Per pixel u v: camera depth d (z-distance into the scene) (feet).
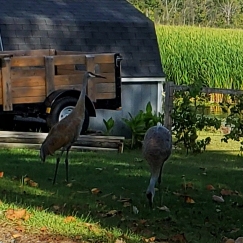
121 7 68.28
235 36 95.86
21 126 54.19
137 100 61.31
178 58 93.40
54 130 28.76
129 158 38.47
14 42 58.23
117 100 49.49
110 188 27.89
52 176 30.09
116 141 43.42
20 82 44.62
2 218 21.70
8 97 44.11
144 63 61.93
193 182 30.22
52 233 20.43
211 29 101.60
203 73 93.71
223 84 94.07
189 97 44.88
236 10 159.02
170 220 23.16
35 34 59.72
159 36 94.73
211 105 64.39
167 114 45.16
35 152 38.88
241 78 94.12
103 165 34.22
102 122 59.57
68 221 21.62
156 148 25.20
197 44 93.76
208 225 22.89
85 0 68.59
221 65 93.66
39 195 25.71
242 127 44.19
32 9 63.41
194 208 25.22
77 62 46.68
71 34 61.36
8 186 27.09
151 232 21.35
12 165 32.60
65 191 26.73
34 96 45.27
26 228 20.77
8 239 19.70
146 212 24.02
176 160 39.40
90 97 47.16
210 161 39.81
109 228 21.33
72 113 29.07
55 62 45.85
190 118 44.57
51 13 63.26
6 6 62.85
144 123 49.78
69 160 35.63
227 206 25.85
